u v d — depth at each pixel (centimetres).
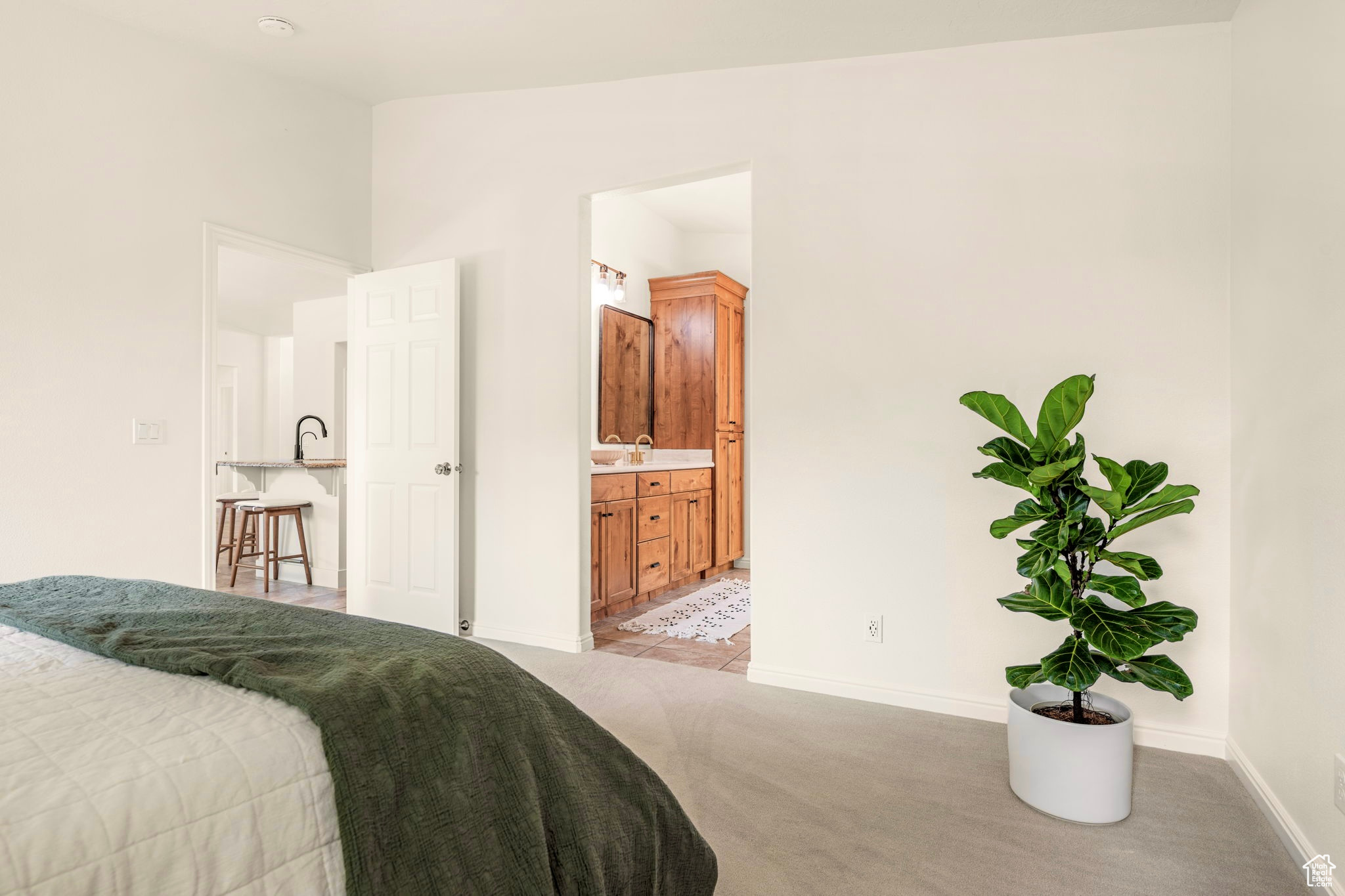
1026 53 261
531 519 359
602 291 512
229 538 596
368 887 88
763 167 304
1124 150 247
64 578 185
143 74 298
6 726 85
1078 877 166
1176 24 241
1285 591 185
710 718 262
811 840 181
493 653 127
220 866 79
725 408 572
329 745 92
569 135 349
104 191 285
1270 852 178
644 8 262
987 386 265
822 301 291
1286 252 187
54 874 67
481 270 373
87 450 280
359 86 367
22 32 262
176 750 83
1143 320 244
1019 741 203
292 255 359
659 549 475
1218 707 234
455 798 101
